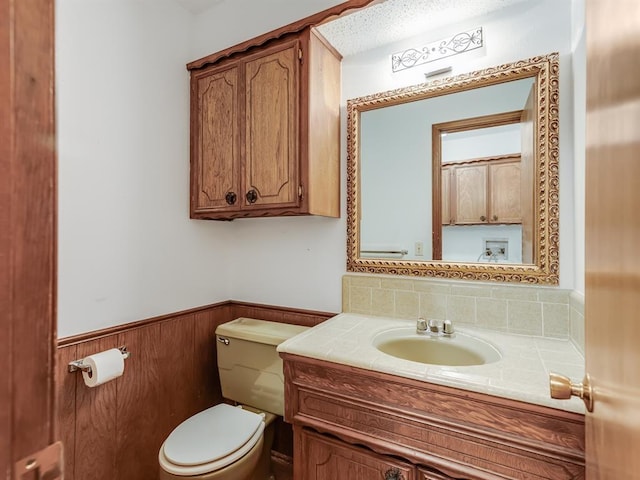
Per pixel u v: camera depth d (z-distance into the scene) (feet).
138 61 4.59
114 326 4.25
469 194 4.21
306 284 5.29
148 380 4.63
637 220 1.23
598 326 1.70
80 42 3.88
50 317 0.99
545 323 3.70
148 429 4.60
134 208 4.52
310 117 4.17
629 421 1.27
